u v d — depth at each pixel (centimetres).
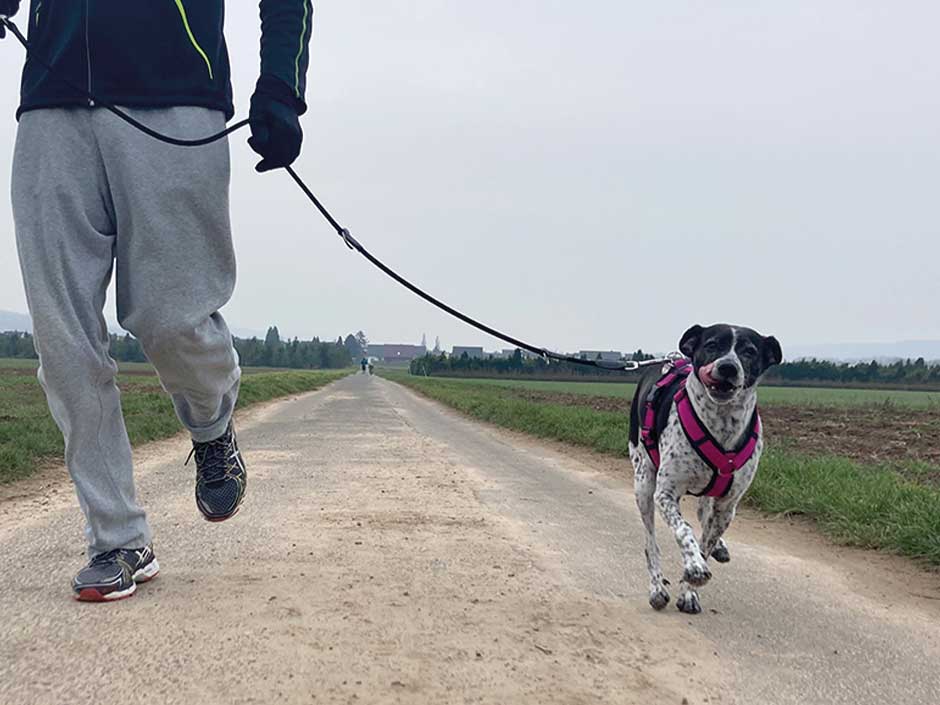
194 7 150
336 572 186
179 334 148
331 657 133
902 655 159
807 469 391
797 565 239
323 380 2816
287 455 451
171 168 146
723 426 178
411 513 273
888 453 609
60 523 238
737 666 146
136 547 162
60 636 135
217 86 154
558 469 462
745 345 180
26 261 144
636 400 215
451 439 625
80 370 147
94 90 145
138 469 379
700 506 205
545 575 198
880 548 268
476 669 133
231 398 167
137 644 133
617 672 137
